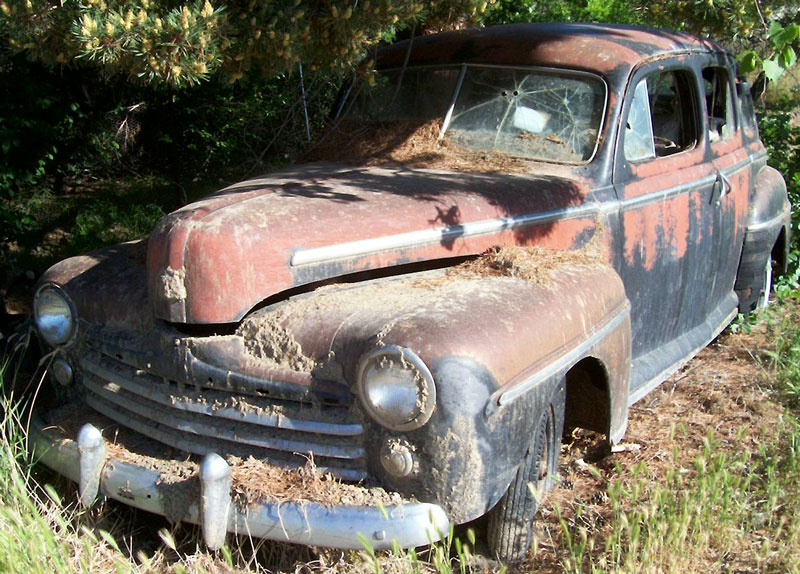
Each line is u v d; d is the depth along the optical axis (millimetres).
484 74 4605
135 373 3373
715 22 5516
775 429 4418
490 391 2830
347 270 3346
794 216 7035
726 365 5453
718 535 3391
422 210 3576
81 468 3174
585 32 4730
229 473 2908
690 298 4980
